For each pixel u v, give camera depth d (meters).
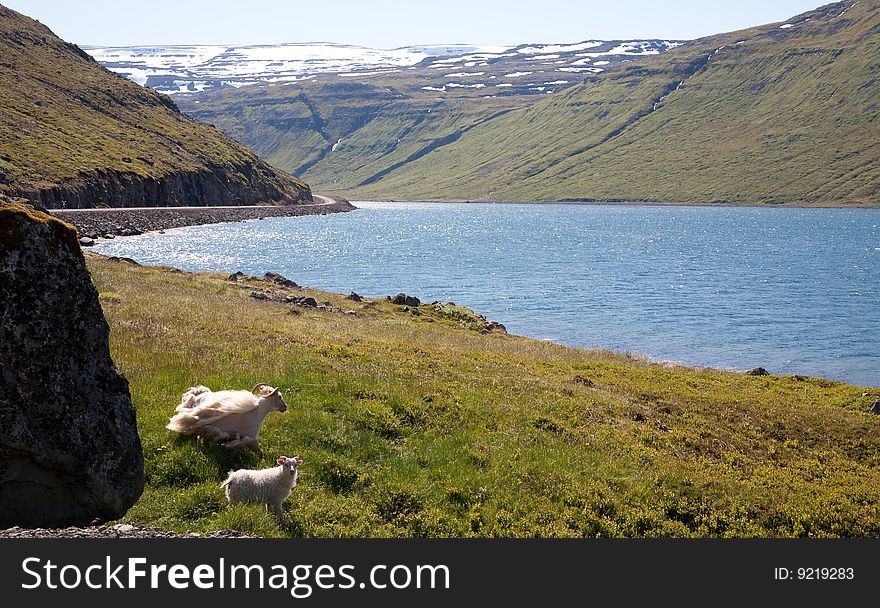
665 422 23.25
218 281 50.12
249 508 11.49
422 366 23.81
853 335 61.38
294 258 110.69
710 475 18.06
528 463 16.39
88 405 10.41
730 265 114.75
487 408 19.81
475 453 16.39
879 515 16.66
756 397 30.78
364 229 185.88
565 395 23.77
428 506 13.79
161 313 26.97
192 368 18.09
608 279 95.19
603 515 14.73
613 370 33.69
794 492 17.94
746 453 21.69
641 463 18.06
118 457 10.63
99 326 10.80
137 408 14.70
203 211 182.88
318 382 18.70
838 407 30.70
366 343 27.48
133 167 171.50
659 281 94.19
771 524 15.74
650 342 56.75
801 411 27.67
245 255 110.19
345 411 17.06
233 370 18.53
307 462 14.27
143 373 17.02
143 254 101.50
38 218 10.14
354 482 14.09
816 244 156.00
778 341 58.56
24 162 140.50
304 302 44.41
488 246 143.38
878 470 22.25
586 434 19.48
